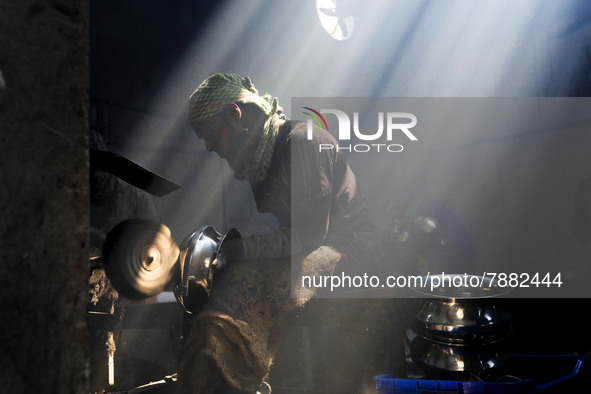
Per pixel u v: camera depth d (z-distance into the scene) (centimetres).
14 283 72
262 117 178
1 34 71
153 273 130
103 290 163
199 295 142
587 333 296
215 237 153
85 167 83
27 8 75
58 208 78
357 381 175
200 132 178
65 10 81
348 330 176
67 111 80
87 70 84
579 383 167
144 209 231
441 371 165
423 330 173
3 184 71
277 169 177
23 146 73
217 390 144
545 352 263
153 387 175
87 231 83
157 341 232
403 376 179
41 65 77
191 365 142
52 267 77
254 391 149
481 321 165
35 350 74
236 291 150
